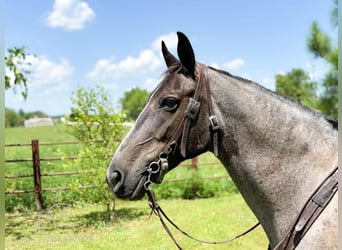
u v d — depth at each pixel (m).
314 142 1.76
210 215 6.64
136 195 1.76
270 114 1.79
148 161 1.76
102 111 6.53
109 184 1.78
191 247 4.82
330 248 1.54
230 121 1.79
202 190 8.55
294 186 1.73
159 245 4.93
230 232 5.50
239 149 1.80
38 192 7.33
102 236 5.48
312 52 10.02
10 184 8.60
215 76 1.83
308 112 1.83
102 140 6.54
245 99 1.80
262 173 1.77
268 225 1.81
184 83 1.78
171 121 1.77
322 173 1.70
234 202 7.74
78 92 6.57
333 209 1.59
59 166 10.75
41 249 4.89
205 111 1.78
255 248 4.77
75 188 6.68
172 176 9.02
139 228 5.94
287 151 1.76
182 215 6.69
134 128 1.82
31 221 6.51
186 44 1.77
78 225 6.17
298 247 1.63
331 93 10.05
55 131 38.88
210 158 13.42
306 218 1.63
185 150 1.76
